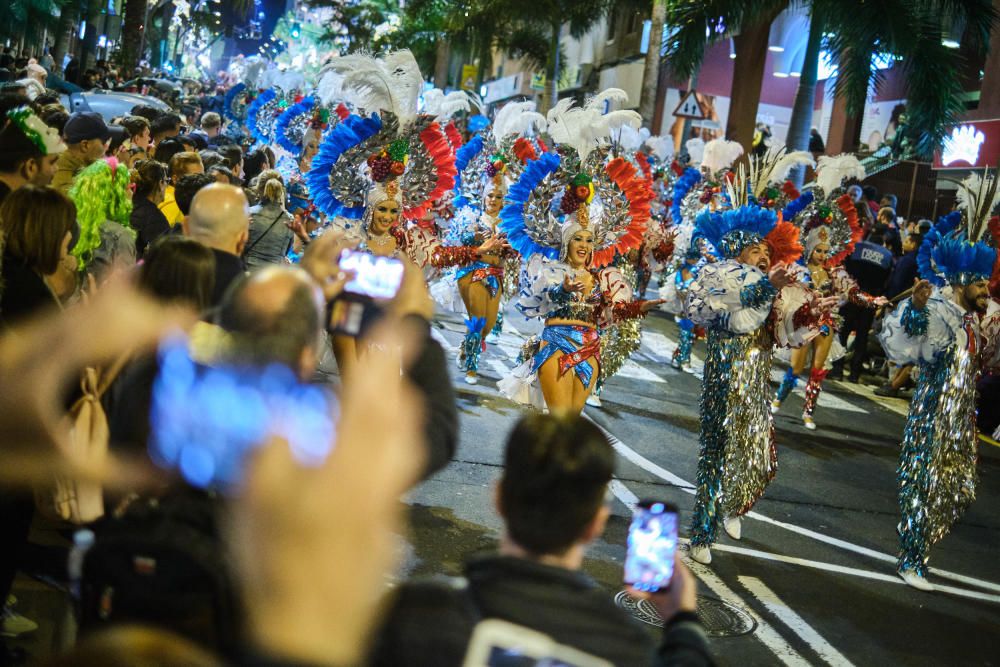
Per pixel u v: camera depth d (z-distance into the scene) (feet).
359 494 3.26
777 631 18.49
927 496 21.97
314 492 3.26
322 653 3.17
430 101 40.57
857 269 45.32
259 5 218.18
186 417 4.05
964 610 21.12
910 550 22.20
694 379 41.63
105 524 7.29
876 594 21.25
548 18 104.37
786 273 21.04
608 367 33.94
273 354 5.46
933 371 22.27
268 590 3.23
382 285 8.38
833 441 35.29
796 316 22.36
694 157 61.11
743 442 21.57
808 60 61.72
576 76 140.77
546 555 6.65
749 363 21.67
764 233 22.03
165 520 7.08
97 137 21.15
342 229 25.36
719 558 22.00
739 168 26.81
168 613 6.91
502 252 34.71
